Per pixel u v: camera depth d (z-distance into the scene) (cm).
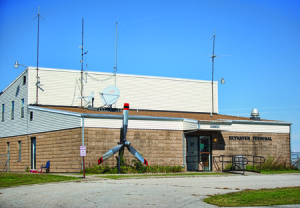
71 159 2419
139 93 3516
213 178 2048
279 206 1198
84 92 3350
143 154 2481
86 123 2366
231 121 2583
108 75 3450
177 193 1426
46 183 1736
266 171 2612
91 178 1934
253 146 2822
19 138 3120
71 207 1120
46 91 3195
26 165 2975
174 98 3631
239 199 1299
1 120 3466
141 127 2497
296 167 2897
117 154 2402
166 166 2505
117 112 2847
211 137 2703
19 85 3256
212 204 1218
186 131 2603
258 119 3019
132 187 1580
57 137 2583
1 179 1850
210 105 3766
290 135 2973
